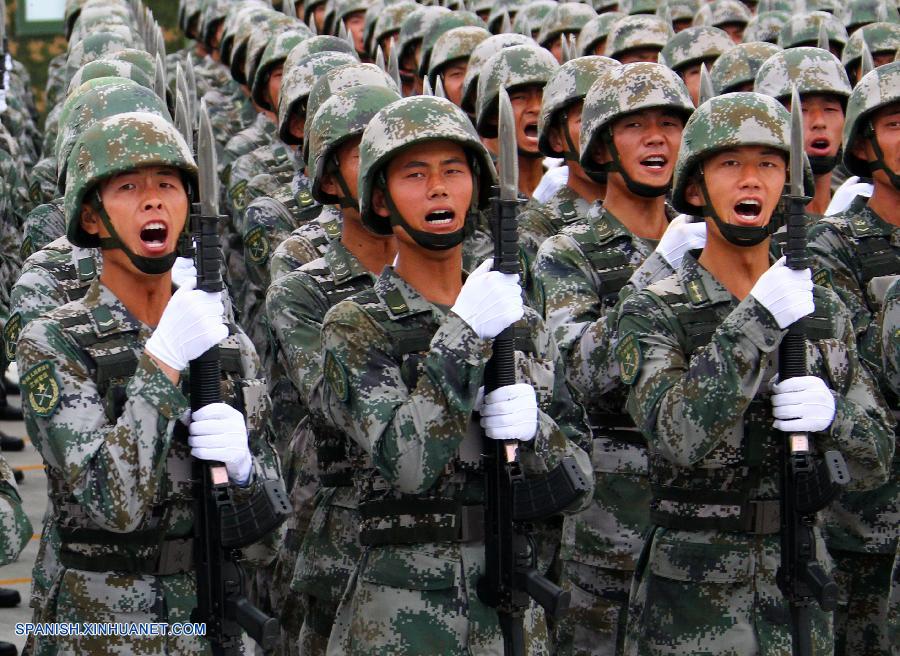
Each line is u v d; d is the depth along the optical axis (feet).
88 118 50.65
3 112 109.50
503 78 69.05
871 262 57.06
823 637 43.68
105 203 38.88
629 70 55.93
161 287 40.27
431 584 39.73
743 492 43.14
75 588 38.40
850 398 44.93
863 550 55.01
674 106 55.11
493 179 41.73
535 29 108.78
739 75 78.33
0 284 90.89
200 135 37.35
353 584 41.55
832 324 44.86
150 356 37.32
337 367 39.91
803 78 68.13
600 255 55.77
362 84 56.65
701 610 43.32
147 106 50.90
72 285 53.36
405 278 41.39
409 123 39.99
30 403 38.04
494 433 38.70
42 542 43.60
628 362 43.78
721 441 43.01
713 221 44.29
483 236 61.67
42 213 66.44
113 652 37.91
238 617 37.58
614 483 52.75
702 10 107.24
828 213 63.57
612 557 52.85
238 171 83.71
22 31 191.83
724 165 44.01
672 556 43.78
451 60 86.28
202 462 37.78
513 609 39.14
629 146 55.47
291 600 55.11
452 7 132.05
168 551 38.45
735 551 43.19
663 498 44.29
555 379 42.65
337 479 47.78
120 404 38.34
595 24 95.09
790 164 43.68
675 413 41.93
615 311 51.08
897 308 50.75
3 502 38.09
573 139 61.52
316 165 50.47
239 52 107.55
